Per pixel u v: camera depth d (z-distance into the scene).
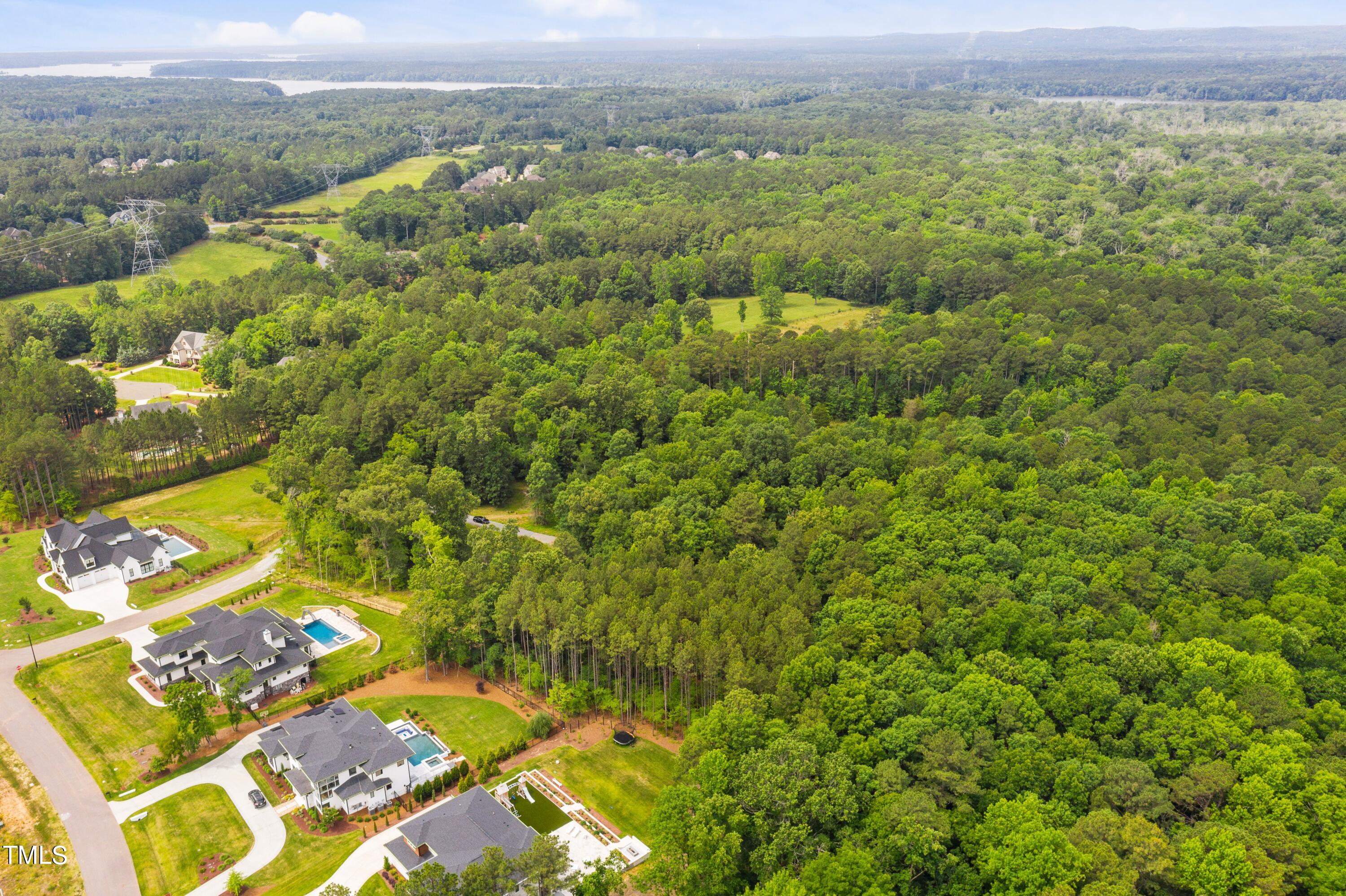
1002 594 130.75
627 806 112.19
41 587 158.12
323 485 174.38
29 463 179.88
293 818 108.56
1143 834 89.88
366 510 157.38
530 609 129.50
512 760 120.25
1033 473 173.00
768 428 189.88
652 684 132.25
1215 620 127.12
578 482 179.62
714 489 170.62
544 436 198.38
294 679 134.62
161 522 184.88
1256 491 167.25
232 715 123.19
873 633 122.88
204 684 131.75
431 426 198.12
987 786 101.56
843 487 169.75
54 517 183.62
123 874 99.88
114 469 197.12
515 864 92.69
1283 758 99.81
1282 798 95.25
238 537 179.88
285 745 112.00
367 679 136.75
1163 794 97.00
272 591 161.38
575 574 138.12
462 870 94.31
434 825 101.06
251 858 102.25
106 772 115.19
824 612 130.88
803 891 85.88
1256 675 114.62
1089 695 110.88
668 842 97.25
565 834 106.62
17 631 144.50
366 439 196.88
